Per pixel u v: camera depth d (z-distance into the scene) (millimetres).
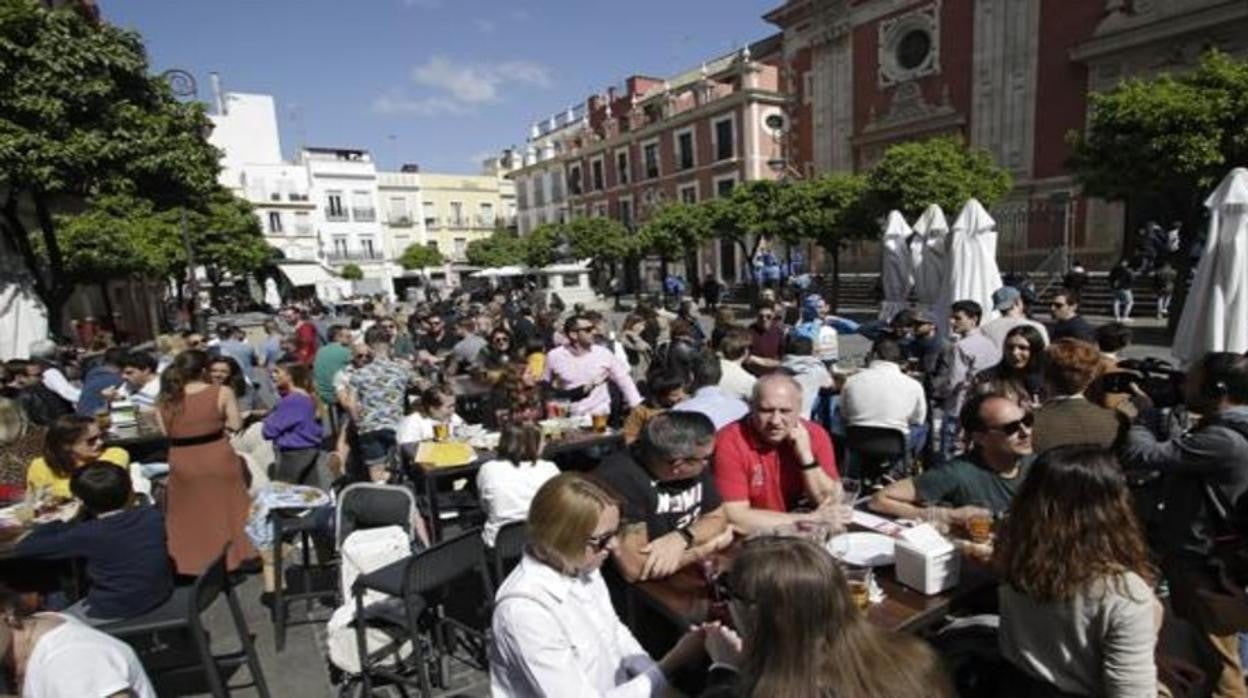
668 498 3080
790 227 22297
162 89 11500
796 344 6844
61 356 9383
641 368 11133
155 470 5711
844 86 27297
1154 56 18625
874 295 24594
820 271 29531
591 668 2098
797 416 3164
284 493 4578
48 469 4363
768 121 32719
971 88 23016
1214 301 5680
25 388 6426
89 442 4215
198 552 4105
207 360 4457
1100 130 13891
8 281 9461
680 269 37969
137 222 13945
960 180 18344
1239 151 12156
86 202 14094
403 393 6641
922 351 6934
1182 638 2857
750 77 32375
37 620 2121
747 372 6090
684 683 2365
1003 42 22000
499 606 2061
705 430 2926
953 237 9438
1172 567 2891
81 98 9164
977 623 2404
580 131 47500
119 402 6684
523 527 3922
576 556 2055
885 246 15383
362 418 6480
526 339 9781
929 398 6461
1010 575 1984
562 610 2043
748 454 3260
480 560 3705
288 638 4191
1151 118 12688
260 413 7301
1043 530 1905
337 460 7027
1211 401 2947
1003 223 22516
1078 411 3457
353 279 49000
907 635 1543
